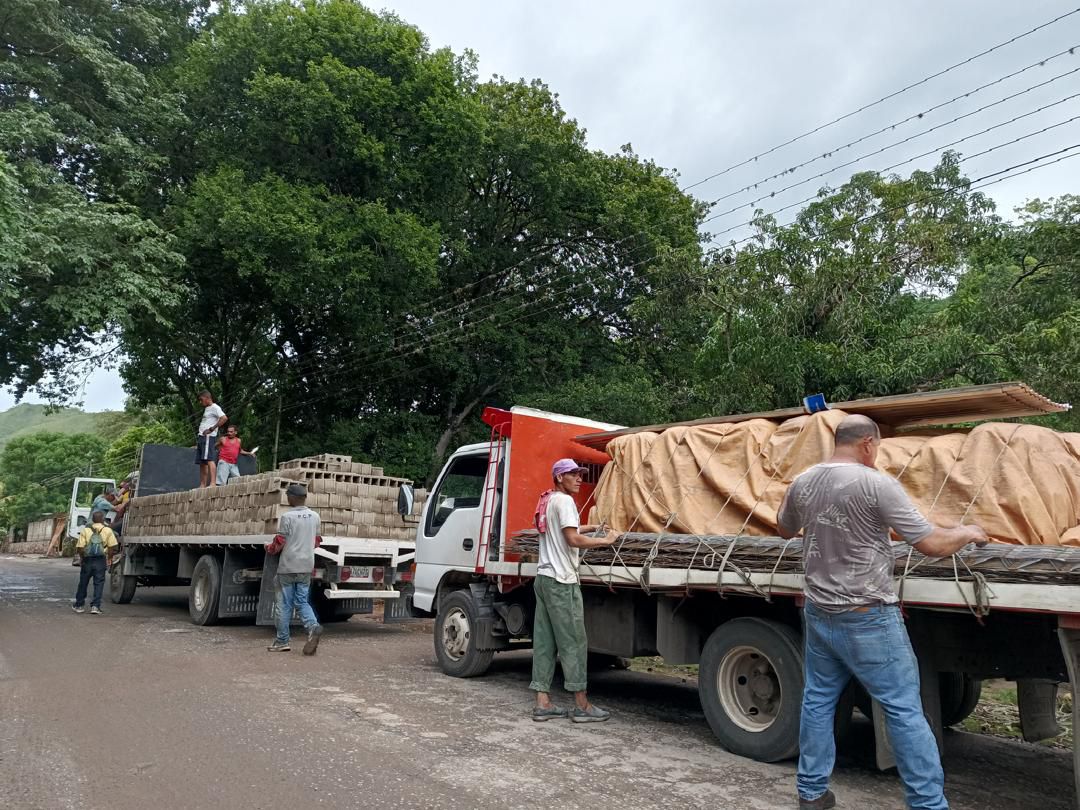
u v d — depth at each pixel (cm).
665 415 1898
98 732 554
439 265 2395
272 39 2116
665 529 620
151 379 2627
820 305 1434
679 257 1950
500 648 794
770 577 520
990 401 527
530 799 439
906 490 497
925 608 459
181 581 1547
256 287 2139
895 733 377
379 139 2123
